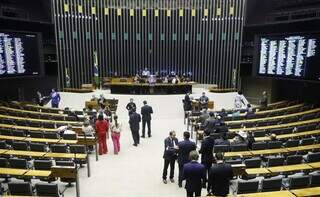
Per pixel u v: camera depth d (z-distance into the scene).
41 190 6.71
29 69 17.12
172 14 24.17
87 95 20.20
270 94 21.39
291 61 16.48
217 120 11.74
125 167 10.24
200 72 24.58
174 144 8.98
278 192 6.18
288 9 19.84
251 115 14.77
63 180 8.77
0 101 17.22
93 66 23.98
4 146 9.67
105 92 21.17
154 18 24.22
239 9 22.89
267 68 17.84
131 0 23.86
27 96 20.95
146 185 8.88
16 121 12.92
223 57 23.88
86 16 23.31
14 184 6.72
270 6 21.23
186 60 24.67
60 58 22.97
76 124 12.88
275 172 7.51
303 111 15.90
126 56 24.52
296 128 11.90
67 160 8.63
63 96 20.25
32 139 10.43
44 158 8.87
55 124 12.86
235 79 23.47
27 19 19.66
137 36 24.36
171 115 18.52
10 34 15.93
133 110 13.44
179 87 20.80
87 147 10.34
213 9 23.55
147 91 20.73
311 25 17.64
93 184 8.89
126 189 8.59
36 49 17.41
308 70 15.68
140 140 13.49
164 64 24.81
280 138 10.91
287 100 20.19
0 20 18.11
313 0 18.03
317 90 18.06
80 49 23.48
